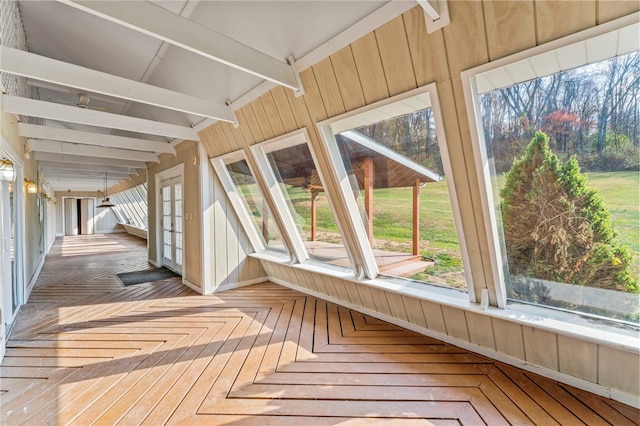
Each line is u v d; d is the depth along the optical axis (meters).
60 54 3.17
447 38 1.57
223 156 3.94
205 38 1.78
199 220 4.30
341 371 2.24
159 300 3.96
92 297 4.11
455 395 1.94
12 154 3.19
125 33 2.62
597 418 1.72
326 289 3.84
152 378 2.17
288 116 2.65
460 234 2.12
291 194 3.51
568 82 1.48
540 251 1.91
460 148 1.83
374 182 2.57
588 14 1.23
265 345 2.67
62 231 13.50
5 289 3.08
